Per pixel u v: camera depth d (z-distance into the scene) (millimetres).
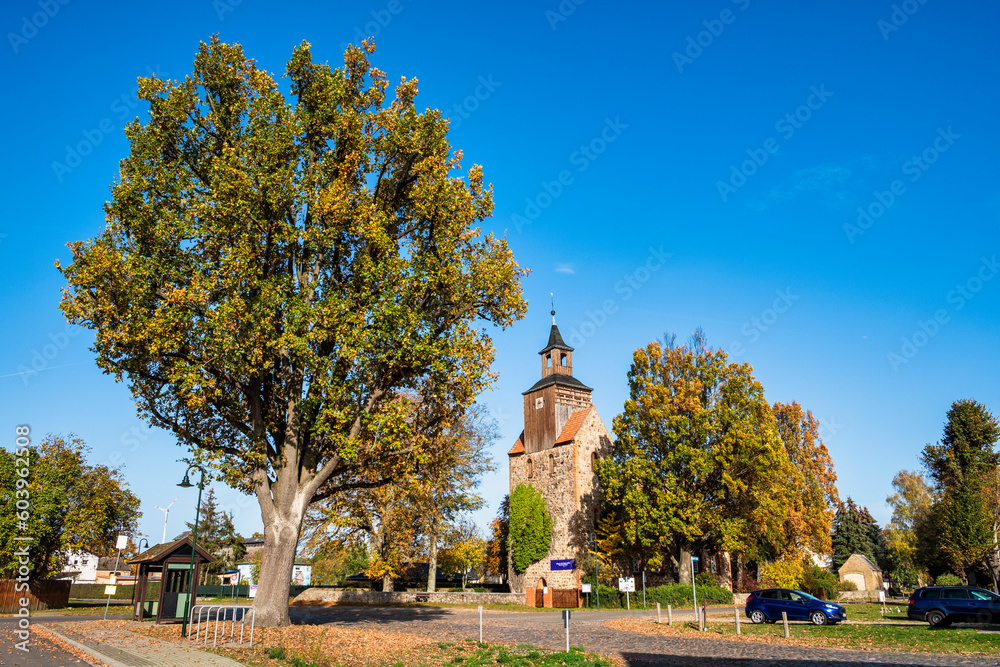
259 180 22016
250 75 24516
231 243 22375
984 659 17062
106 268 20234
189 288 21234
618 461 48188
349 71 25625
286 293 22562
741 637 23188
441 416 26094
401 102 26281
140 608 29234
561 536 52750
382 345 22688
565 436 55000
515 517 55438
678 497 43281
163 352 21250
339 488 26062
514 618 33344
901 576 74562
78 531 43000
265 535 23375
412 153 25031
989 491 48906
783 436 57469
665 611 39219
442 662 16672
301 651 17688
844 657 17797
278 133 22812
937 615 26453
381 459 25172
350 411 22719
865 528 84312
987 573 49438
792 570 46844
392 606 43438
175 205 22859
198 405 21047
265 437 23281
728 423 43719
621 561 50812
